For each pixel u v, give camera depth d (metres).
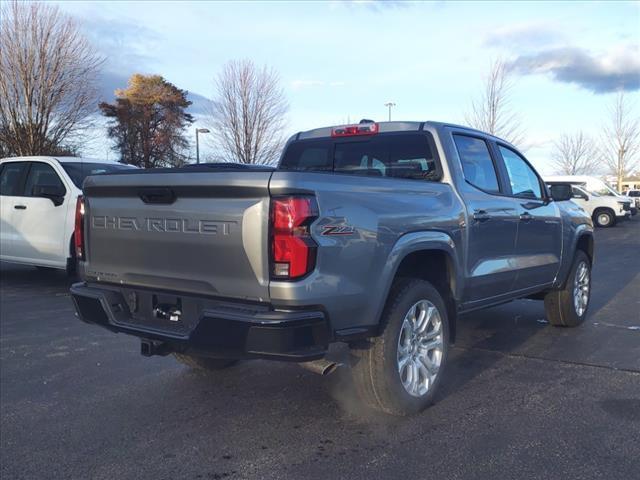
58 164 8.52
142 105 44.19
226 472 3.26
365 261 3.46
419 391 3.99
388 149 4.85
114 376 4.93
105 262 4.00
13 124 19.95
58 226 8.28
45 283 9.48
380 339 3.70
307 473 3.24
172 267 3.57
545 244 5.77
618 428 3.75
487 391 4.46
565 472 3.19
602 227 25.23
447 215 4.22
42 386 4.68
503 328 6.50
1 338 6.14
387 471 3.24
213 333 3.25
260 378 4.84
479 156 5.00
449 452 3.46
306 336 3.14
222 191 3.27
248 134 25.17
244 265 3.22
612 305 7.75
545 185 6.03
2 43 19.39
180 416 4.06
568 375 4.83
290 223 3.09
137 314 3.86
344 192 3.40
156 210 3.60
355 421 3.93
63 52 20.38
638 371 4.91
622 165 45.09
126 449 3.56
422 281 4.02
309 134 5.42
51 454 3.49
